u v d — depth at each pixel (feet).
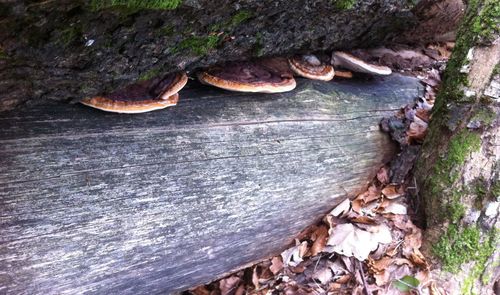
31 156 1.44
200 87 1.91
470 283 2.10
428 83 2.76
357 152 2.28
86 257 1.51
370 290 2.09
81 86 1.44
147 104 1.64
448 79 2.27
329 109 2.22
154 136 1.68
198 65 1.76
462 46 2.22
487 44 2.10
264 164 1.94
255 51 1.89
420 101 2.61
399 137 2.39
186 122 1.77
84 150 1.53
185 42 1.53
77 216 1.49
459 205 2.10
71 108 1.55
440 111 2.25
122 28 1.29
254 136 1.93
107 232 1.55
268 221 1.99
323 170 2.14
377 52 2.73
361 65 2.36
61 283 1.48
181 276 1.82
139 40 1.38
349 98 2.34
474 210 2.07
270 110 2.01
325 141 2.16
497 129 2.05
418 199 2.28
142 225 1.62
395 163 2.38
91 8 1.12
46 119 1.49
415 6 2.34
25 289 1.41
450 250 2.12
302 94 2.16
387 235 2.18
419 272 2.14
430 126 2.32
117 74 1.47
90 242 1.52
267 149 1.96
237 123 1.90
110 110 1.57
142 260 1.65
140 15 1.27
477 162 2.07
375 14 2.17
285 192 2.01
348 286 2.12
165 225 1.68
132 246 1.61
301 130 2.08
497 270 2.13
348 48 2.48
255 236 1.98
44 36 1.16
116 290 1.64
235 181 1.85
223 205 1.82
